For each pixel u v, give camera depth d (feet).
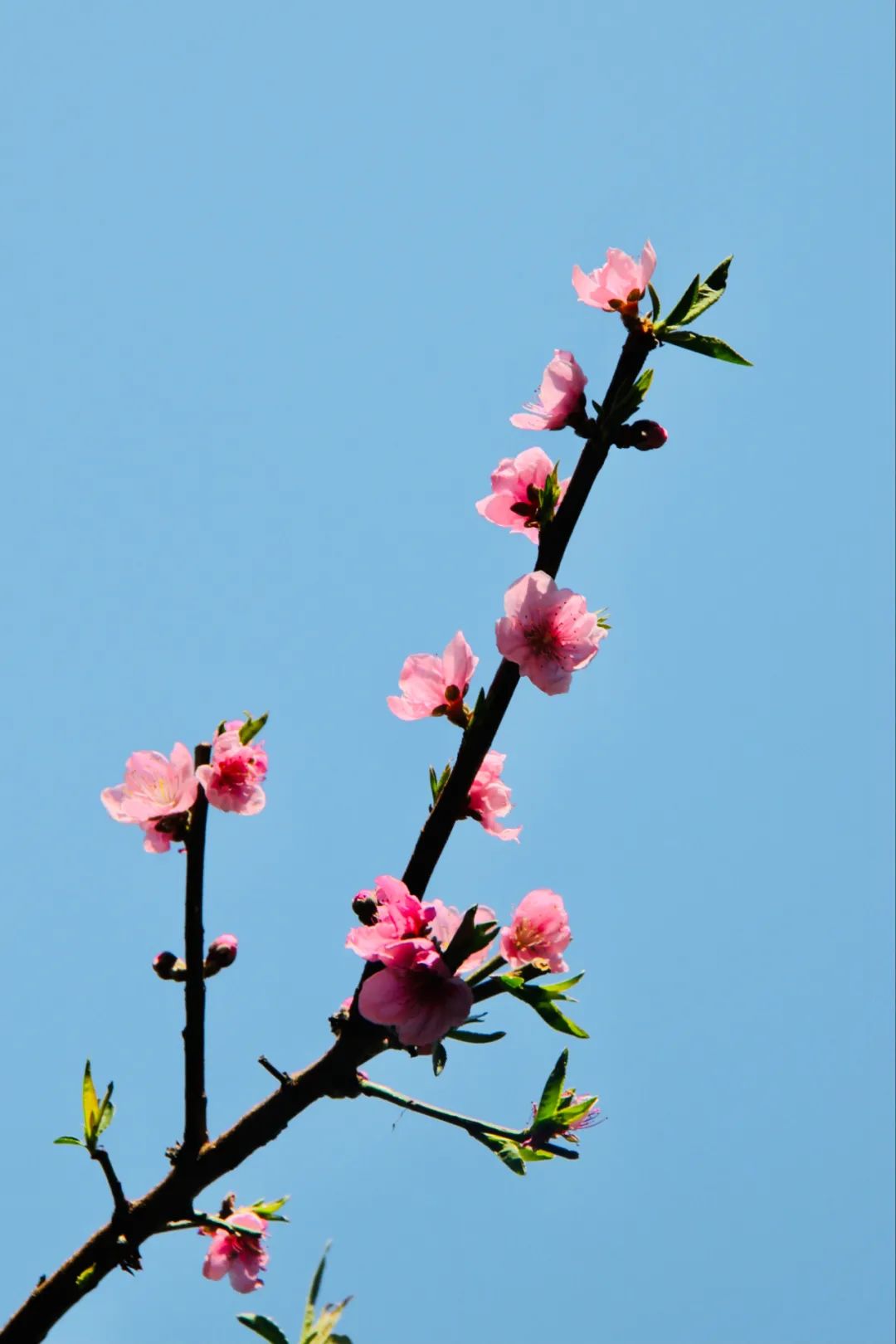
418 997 14.07
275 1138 15.17
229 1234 17.13
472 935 14.19
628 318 15.66
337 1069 15.06
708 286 15.83
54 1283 14.78
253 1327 14.64
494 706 15.51
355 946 14.03
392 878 14.40
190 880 15.03
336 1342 14.49
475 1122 14.67
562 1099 15.05
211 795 14.93
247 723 15.76
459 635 16.12
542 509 16.05
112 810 15.14
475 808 15.99
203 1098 15.07
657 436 15.79
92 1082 15.05
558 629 15.07
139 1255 14.97
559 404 15.79
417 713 16.01
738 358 15.38
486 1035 14.17
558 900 16.85
